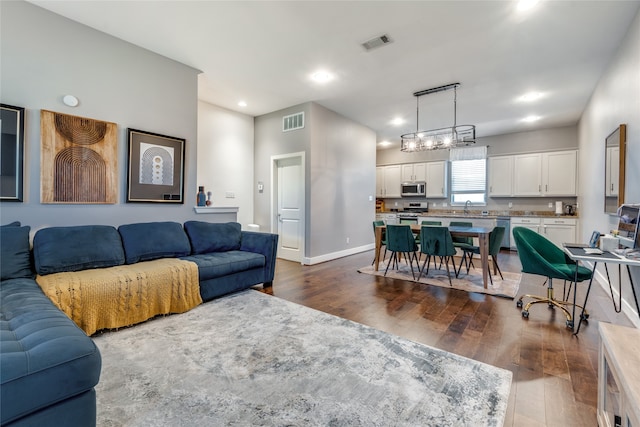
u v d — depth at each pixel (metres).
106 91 3.00
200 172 4.90
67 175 2.75
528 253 2.71
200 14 2.66
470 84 4.11
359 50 3.23
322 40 3.06
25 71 2.54
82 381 1.19
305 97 4.69
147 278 2.47
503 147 6.89
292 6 2.53
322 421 1.39
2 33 2.44
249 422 1.38
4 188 2.44
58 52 2.71
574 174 6.08
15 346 1.19
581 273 2.51
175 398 1.55
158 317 2.60
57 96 2.71
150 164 3.32
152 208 3.38
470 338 2.27
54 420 1.13
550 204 6.55
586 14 2.57
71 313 2.07
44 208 2.65
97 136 2.93
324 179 5.25
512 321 2.60
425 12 2.59
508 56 3.33
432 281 3.92
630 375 1.02
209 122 5.01
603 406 1.30
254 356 1.98
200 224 3.58
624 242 2.46
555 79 3.91
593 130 4.31
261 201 5.66
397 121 6.01
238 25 2.82
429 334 2.34
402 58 3.40
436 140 4.68
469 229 4.01
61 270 2.40
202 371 1.79
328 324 2.51
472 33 2.89
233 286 3.21
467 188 7.47
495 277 4.12
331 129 5.38
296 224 5.28
